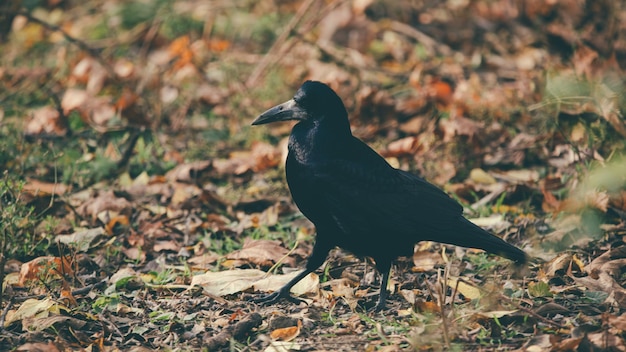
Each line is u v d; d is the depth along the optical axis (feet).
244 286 29.32
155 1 59.82
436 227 28.32
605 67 40.14
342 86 49.70
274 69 51.06
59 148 42.37
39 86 51.13
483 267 30.76
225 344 25.48
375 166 28.94
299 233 34.53
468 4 59.00
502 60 52.95
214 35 57.67
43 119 44.09
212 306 28.53
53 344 24.44
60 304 27.48
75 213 35.81
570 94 36.58
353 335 25.85
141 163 41.57
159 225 35.09
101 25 59.21
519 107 44.47
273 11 60.03
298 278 29.09
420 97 46.01
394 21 57.41
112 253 33.24
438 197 28.99
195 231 35.12
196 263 32.22
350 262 32.01
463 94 45.55
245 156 42.42
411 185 28.99
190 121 46.83
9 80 51.70
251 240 33.04
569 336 24.57
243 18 58.95
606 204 32.65
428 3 60.29
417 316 26.14
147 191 38.86
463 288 28.30
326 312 27.58
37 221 33.88
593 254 31.17
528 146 41.06
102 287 30.14
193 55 51.52
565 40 52.24
